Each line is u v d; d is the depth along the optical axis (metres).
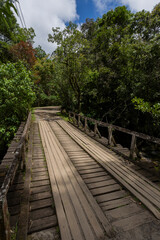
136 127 9.62
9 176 1.76
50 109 20.73
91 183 2.98
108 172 3.42
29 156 4.15
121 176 3.16
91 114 13.92
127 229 1.90
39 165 3.69
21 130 6.88
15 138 5.68
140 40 8.06
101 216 2.08
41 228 1.87
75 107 15.94
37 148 4.97
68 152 4.76
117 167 3.61
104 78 10.46
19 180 2.92
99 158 4.19
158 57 6.78
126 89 9.03
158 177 3.18
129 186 2.81
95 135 6.55
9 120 8.13
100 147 5.20
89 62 11.88
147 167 3.55
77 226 1.90
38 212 2.14
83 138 6.34
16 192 2.55
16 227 1.83
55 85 16.72
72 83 13.50
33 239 1.73
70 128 8.38
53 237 1.78
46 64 21.05
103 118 12.70
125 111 10.20
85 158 4.31
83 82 12.83
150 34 9.23
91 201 2.38
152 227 1.94
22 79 8.07
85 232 1.81
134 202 2.45
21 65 8.40
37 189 2.70
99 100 12.06
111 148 4.96
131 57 8.23
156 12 8.78
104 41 10.93
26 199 2.34
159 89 7.10
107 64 10.57
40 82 23.17
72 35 10.96
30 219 2.00
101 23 20.31
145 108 4.01
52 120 11.33
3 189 1.48
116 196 2.59
